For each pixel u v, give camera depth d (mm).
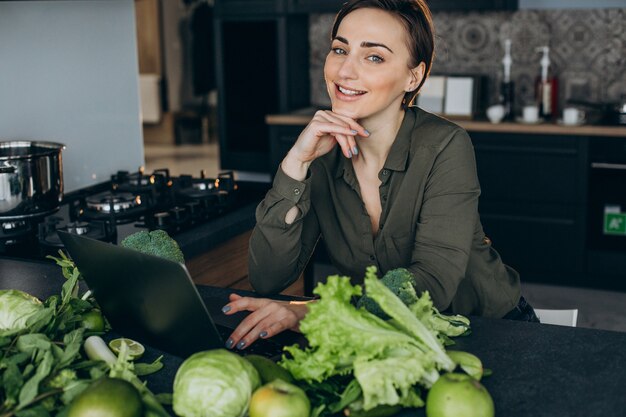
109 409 1098
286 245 1844
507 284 2055
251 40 5277
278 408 1116
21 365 1302
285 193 1801
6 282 1950
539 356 1449
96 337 1430
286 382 1217
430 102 4953
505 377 1364
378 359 1215
